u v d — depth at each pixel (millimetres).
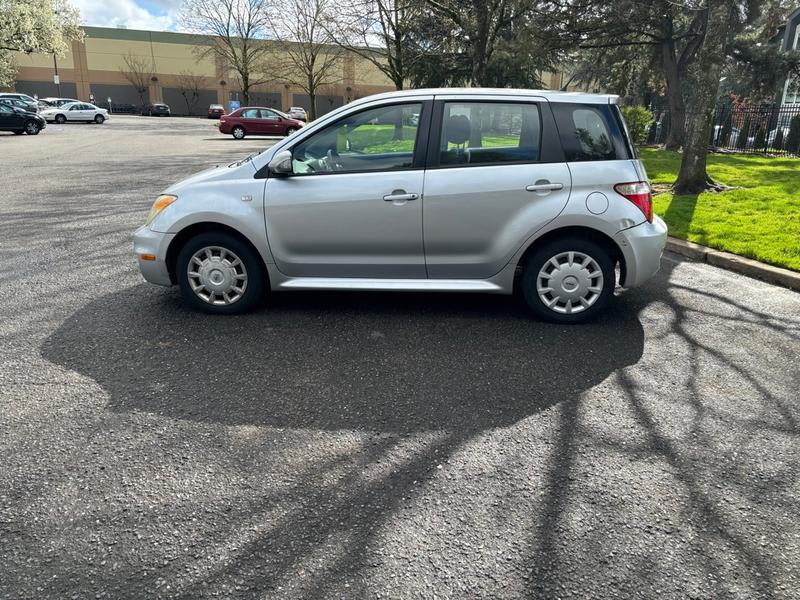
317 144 4637
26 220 8539
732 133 23016
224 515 2422
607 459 2863
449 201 4477
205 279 4770
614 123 4582
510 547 2264
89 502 2484
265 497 2539
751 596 2055
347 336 4410
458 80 28062
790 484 2688
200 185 4691
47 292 5332
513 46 20984
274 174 4551
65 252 6766
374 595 2025
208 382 3627
